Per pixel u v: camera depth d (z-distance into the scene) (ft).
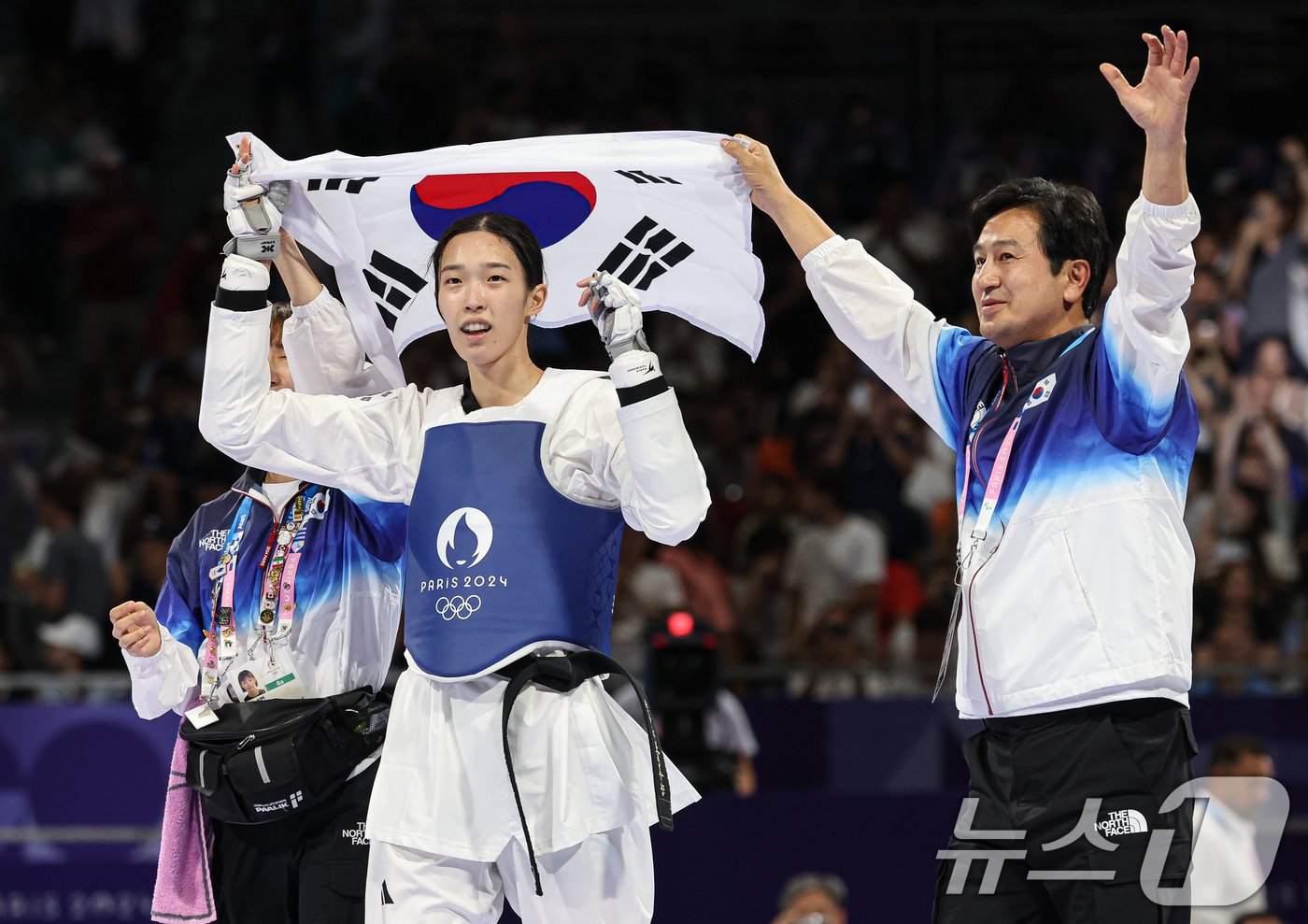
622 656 80.94
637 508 36.86
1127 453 36.09
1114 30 155.33
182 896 42.37
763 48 157.58
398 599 43.47
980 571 36.81
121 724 77.41
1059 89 152.46
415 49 149.18
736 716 79.25
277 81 148.97
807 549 101.60
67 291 141.79
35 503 111.96
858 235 129.90
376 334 43.83
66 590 95.25
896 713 81.41
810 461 110.01
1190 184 140.56
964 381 39.19
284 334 43.45
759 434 118.21
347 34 160.45
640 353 36.40
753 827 68.69
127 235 141.38
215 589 43.09
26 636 94.12
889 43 156.97
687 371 124.77
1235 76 153.99
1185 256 34.55
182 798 42.42
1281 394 110.32
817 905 62.13
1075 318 38.42
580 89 147.23
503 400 39.01
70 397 137.80
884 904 68.39
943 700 81.35
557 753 36.99
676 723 71.26
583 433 38.01
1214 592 94.48
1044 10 156.04
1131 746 35.40
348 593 42.63
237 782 40.96
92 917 73.31
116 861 73.72
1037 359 37.63
